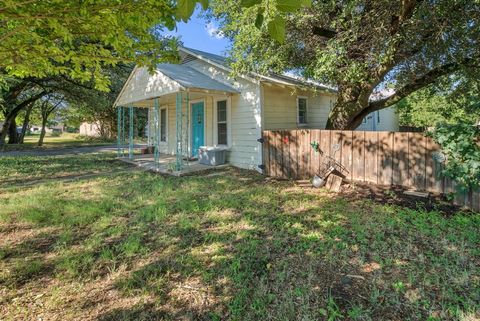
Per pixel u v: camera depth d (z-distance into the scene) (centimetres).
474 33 525
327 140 718
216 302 252
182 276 293
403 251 331
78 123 3244
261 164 858
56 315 238
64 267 309
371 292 257
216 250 346
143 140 2898
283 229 406
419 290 257
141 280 286
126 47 295
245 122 913
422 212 463
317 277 283
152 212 486
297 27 629
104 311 243
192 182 732
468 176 455
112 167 1009
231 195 600
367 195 577
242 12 611
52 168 988
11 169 961
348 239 367
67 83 1509
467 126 467
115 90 1677
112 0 226
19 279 288
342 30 596
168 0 238
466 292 253
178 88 822
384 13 536
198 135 1101
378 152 640
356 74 563
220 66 948
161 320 232
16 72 327
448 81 702
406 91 745
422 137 571
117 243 370
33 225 429
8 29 248
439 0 491
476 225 401
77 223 438
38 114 2562
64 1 216
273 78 945
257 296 256
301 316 230
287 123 991
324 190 637
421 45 582
